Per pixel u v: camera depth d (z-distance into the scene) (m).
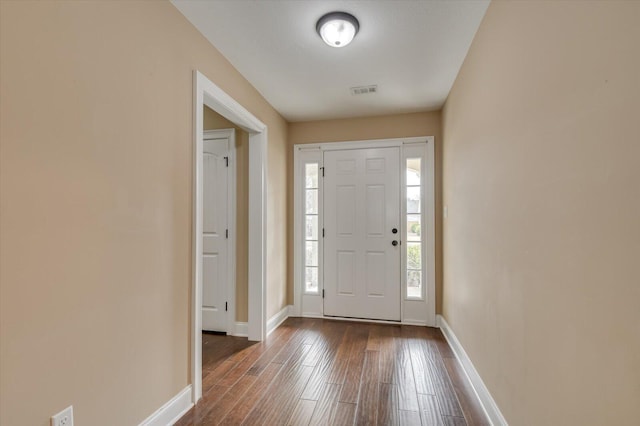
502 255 1.61
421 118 3.55
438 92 3.03
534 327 1.27
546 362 1.18
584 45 0.94
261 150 3.04
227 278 3.18
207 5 1.80
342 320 3.64
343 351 2.72
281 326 3.42
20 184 1.05
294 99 3.18
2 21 1.00
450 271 2.96
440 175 3.47
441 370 2.36
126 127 1.46
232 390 2.07
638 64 0.74
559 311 1.09
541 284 1.21
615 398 0.82
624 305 0.79
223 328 3.18
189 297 1.89
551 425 1.15
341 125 3.76
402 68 2.56
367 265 3.67
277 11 1.85
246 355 2.64
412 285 3.59
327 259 3.77
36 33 1.10
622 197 0.79
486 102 1.87
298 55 2.35
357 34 2.09
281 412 1.83
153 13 1.64
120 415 1.42
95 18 1.32
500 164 1.64
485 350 1.89
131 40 1.50
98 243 1.32
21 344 1.05
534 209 1.27
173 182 1.77
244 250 3.15
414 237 3.60
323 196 3.79
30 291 1.07
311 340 2.99
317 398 1.98
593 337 0.91
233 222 3.17
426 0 1.78
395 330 3.30
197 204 1.94
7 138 1.01
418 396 2.00
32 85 1.08
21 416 1.04
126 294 1.46
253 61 2.43
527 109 1.32
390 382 2.17
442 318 3.33
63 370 1.18
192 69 1.96
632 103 0.76
